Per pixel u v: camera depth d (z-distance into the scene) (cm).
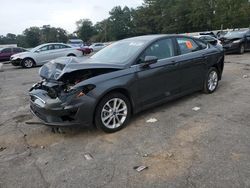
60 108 407
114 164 355
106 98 430
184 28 7488
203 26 6053
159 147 392
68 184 319
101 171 341
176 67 537
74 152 393
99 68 430
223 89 684
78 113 407
